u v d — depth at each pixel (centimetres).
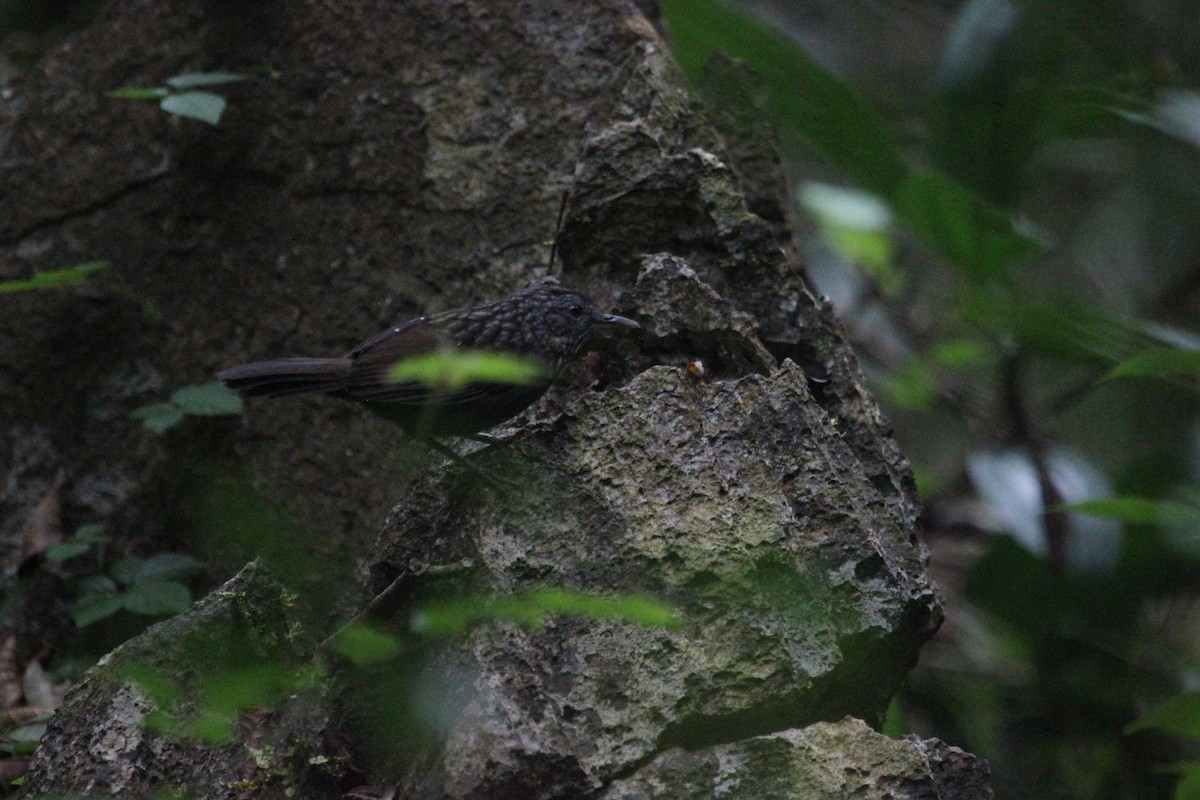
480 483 648
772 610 608
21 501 938
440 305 862
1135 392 1493
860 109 1008
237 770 612
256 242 936
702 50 1004
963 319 1217
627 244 773
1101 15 1223
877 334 1420
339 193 913
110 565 914
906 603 641
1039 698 1194
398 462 848
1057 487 1202
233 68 955
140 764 607
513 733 559
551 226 847
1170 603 1261
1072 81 1277
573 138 860
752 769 581
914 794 585
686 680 591
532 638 597
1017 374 1178
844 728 600
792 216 931
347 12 929
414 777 577
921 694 1165
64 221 987
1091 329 1070
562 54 879
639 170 769
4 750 793
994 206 1031
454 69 897
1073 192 1627
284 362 695
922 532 773
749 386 665
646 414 652
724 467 640
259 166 941
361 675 629
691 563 613
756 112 926
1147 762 1163
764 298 762
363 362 688
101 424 945
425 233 878
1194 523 927
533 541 626
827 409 751
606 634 599
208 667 634
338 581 840
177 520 912
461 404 686
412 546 665
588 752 576
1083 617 1203
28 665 880
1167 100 1115
